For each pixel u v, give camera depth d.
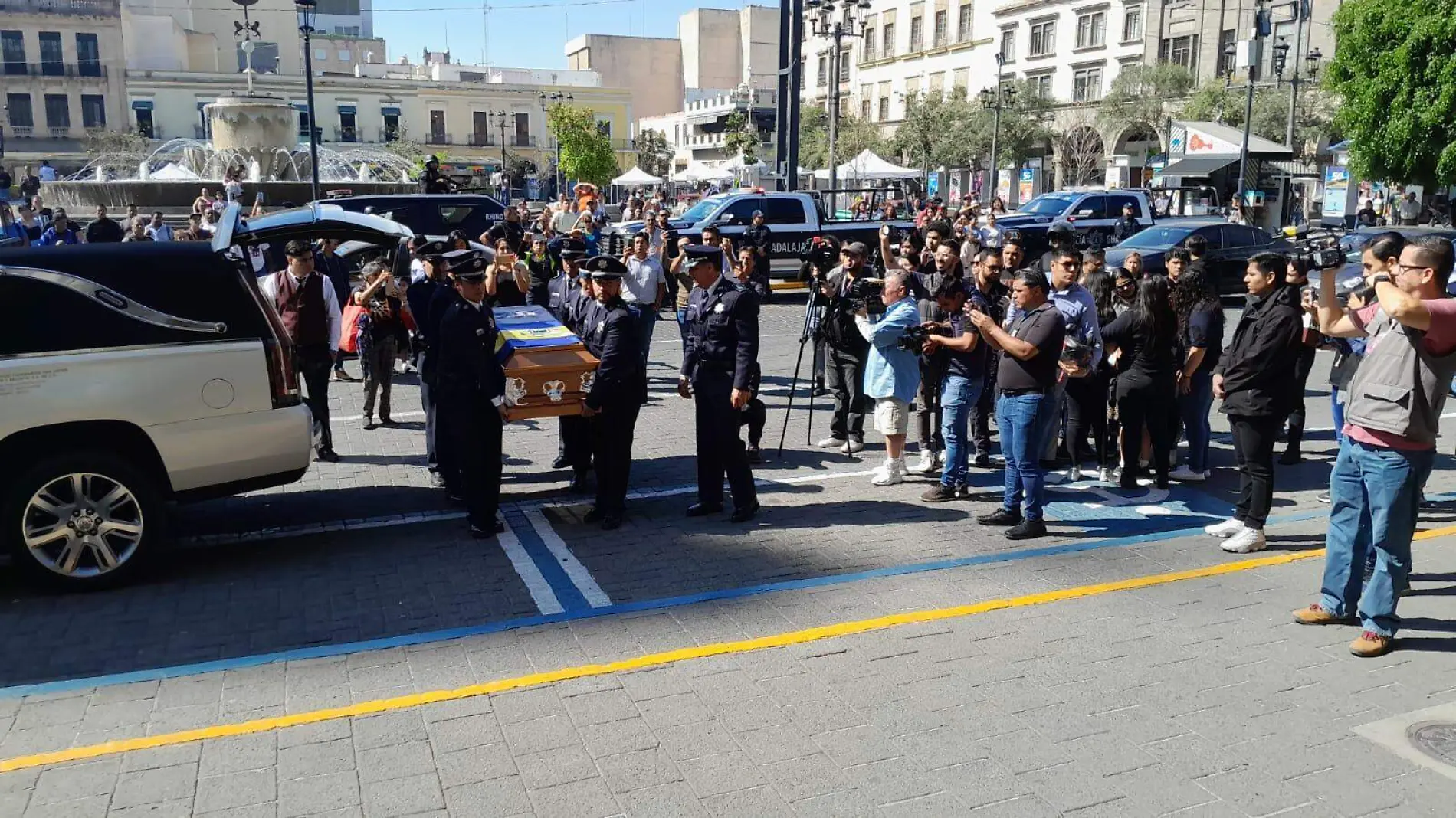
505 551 6.80
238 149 30.81
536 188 51.06
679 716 4.59
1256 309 6.63
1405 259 4.85
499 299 9.93
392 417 10.96
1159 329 7.84
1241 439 6.77
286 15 75.38
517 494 8.20
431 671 5.06
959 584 6.20
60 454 5.91
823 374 11.92
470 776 4.12
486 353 6.77
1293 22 42.00
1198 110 40.66
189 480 6.20
